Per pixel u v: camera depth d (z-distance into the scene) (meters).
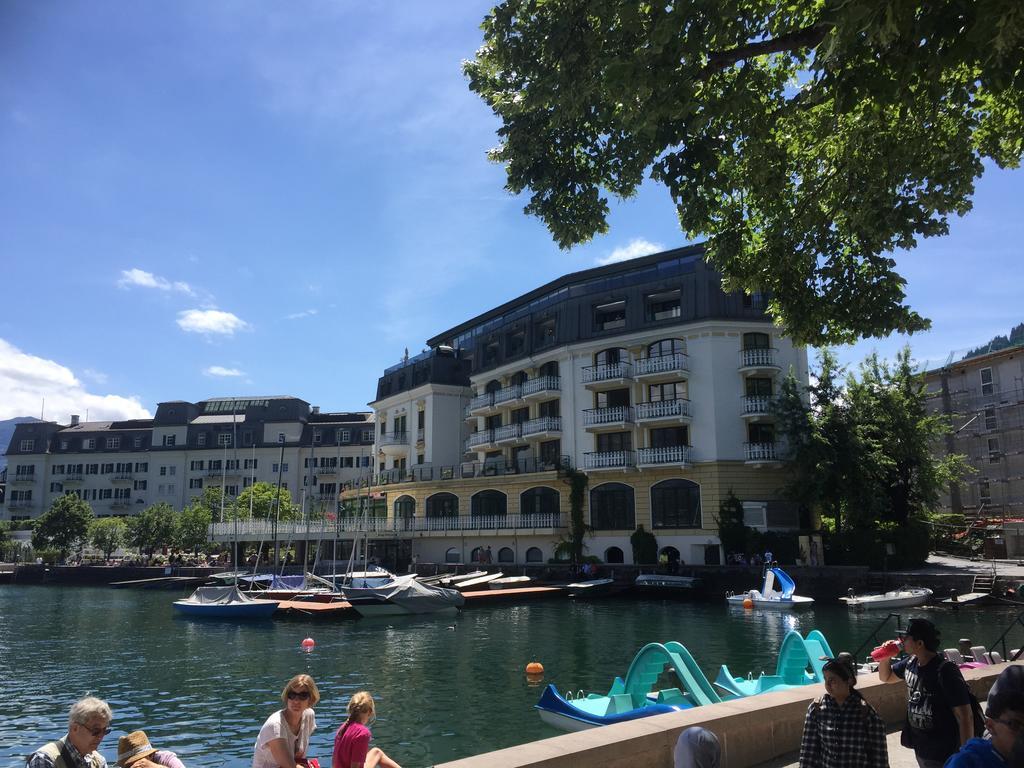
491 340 56.78
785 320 11.85
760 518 40.44
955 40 5.87
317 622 31.78
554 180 10.30
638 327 45.34
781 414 38.72
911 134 10.21
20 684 19.12
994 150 10.64
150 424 103.25
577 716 11.55
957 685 5.23
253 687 18.39
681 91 7.54
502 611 33.72
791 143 11.32
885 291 11.07
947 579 31.05
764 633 24.48
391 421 66.50
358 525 54.59
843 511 38.59
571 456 47.47
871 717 4.97
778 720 7.49
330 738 13.67
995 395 53.41
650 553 42.41
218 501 78.44
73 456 100.94
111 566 64.25
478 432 55.66
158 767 5.76
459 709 15.28
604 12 8.10
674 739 6.58
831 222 11.28
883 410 39.41
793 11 8.77
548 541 47.38
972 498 54.47
